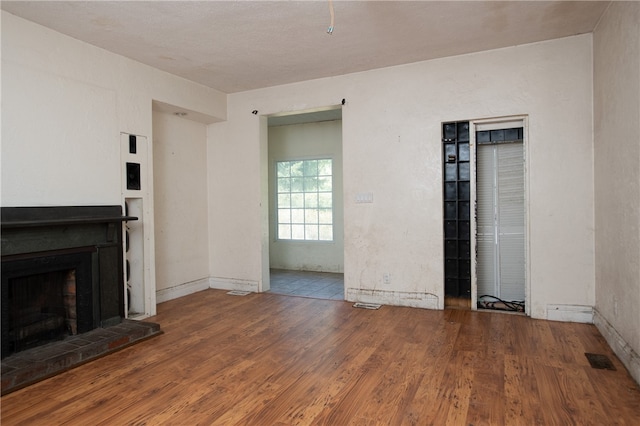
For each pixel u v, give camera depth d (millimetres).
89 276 3508
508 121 4148
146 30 3436
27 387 2631
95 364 3002
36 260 3084
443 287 4379
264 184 5430
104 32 3447
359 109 4699
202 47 3852
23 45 3137
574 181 3818
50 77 3326
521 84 3979
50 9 3018
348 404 2361
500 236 4367
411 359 3012
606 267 3361
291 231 7551
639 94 2557
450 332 3607
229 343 3430
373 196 4652
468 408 2287
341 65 4461
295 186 7492
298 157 7363
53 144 3334
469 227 4332
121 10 3074
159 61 4184
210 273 5695
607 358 2961
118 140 3912
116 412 2307
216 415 2262
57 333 3361
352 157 4746
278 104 5164
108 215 3742
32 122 3186
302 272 7098
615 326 3127
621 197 2947
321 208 7281
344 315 4215
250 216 5402
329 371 2826
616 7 2998
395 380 2664
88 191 3611
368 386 2584
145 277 4207
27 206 3131
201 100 5035
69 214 3375
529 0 3070
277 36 3648
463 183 4355
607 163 3295
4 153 3000
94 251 3559
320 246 7230
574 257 3834
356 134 4723
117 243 3775
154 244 4492
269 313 4340
